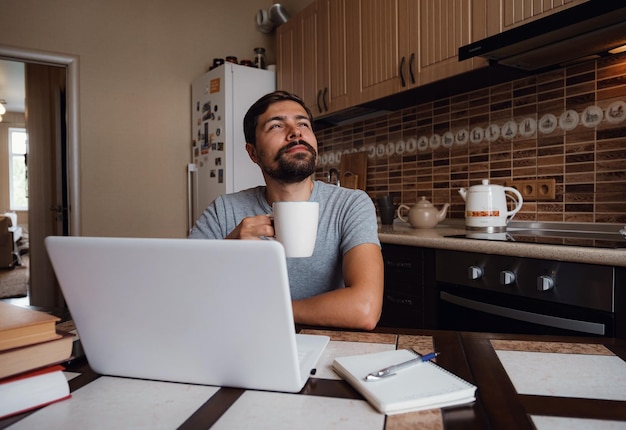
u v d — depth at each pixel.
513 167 2.08
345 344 0.72
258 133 1.19
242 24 3.71
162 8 3.41
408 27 2.16
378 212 2.83
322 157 3.35
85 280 0.55
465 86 2.16
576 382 0.55
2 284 5.16
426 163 2.52
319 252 1.24
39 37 3.00
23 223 9.15
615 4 1.29
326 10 2.74
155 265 0.51
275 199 1.29
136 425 0.46
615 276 1.23
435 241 1.70
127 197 3.29
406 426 0.44
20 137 9.15
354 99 2.54
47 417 0.48
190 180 3.40
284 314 0.49
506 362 0.63
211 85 3.23
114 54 3.24
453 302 1.64
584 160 1.82
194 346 0.54
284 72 3.18
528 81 2.01
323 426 0.45
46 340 0.51
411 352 0.63
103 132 3.21
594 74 1.78
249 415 0.47
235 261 0.48
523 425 0.44
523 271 1.43
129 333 0.56
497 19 1.75
